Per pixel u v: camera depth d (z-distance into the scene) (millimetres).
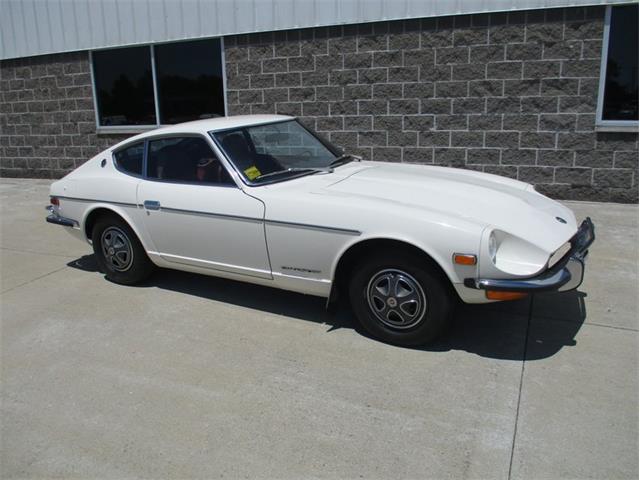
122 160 5191
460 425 3129
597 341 4008
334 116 8750
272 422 3225
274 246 4234
